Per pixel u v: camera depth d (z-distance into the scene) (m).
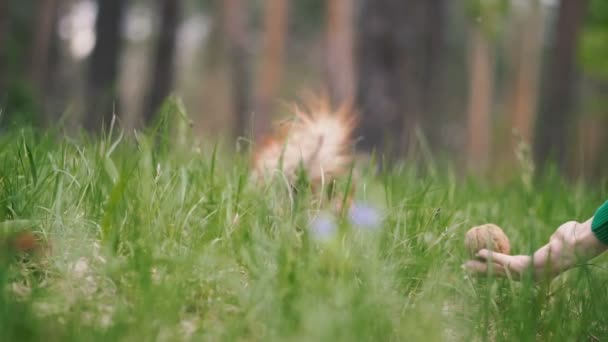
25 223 2.88
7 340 2.12
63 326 2.29
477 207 4.38
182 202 3.15
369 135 11.45
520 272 2.91
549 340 2.78
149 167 3.15
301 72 41.88
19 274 2.67
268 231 3.03
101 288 2.63
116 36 20.14
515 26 36.56
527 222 4.01
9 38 22.00
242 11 29.56
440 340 2.53
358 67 11.73
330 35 24.91
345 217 2.94
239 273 2.85
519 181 5.21
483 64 32.06
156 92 21.84
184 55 50.66
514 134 5.07
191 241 2.93
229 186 3.28
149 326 2.31
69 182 3.27
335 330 2.29
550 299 3.17
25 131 4.11
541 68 38.03
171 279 2.64
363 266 2.74
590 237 2.91
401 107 11.57
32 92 14.06
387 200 3.36
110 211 2.90
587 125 34.34
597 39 18.44
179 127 3.97
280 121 3.79
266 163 3.82
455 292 2.97
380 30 11.58
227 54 31.92
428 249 3.08
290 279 2.57
